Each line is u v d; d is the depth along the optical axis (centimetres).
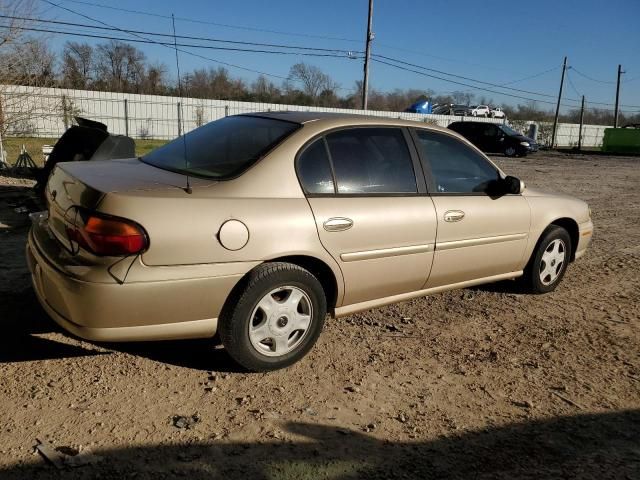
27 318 393
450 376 363
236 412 303
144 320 301
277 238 329
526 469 271
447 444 288
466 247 435
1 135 1152
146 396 312
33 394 305
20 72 1197
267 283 328
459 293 526
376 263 379
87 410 294
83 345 365
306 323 355
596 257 704
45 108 1297
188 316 312
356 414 311
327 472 259
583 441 299
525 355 403
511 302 509
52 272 304
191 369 346
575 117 6844
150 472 251
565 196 546
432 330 436
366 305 391
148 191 304
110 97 2538
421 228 398
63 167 358
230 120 419
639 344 434
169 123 2738
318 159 361
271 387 332
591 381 370
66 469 249
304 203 344
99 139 598
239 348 331
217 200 314
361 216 366
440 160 432
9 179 964
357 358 378
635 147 3553
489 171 467
